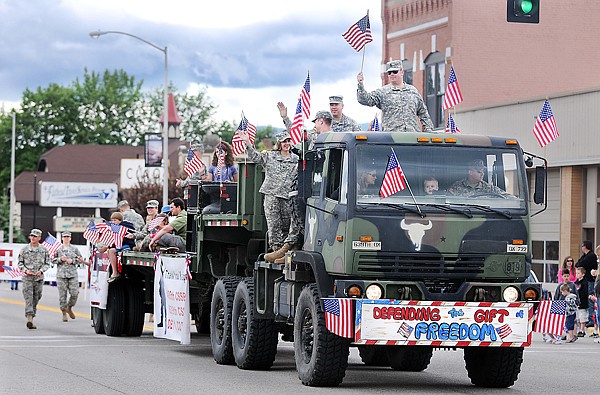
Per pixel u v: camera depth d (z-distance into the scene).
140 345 28.22
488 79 50.19
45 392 18.19
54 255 36.00
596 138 40.16
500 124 45.16
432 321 18.16
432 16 51.38
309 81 21.19
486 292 18.53
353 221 18.19
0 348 26.88
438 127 50.84
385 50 54.97
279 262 20.91
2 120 170.75
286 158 21.84
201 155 27.91
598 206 40.81
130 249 30.78
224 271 25.23
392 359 23.08
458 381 20.86
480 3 50.06
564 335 32.12
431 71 51.75
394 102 20.45
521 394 18.72
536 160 42.91
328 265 18.81
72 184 121.50
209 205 24.97
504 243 18.61
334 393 18.27
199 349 27.12
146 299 30.67
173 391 18.39
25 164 169.50
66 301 38.31
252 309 21.92
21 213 145.38
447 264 18.41
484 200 18.70
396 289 18.23
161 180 93.31
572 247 41.50
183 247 28.03
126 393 18.11
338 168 18.81
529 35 50.53
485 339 18.30
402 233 18.27
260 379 20.39
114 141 175.88
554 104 42.12
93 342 29.06
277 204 21.70
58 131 172.75
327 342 18.70
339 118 21.89
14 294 58.91
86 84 177.25
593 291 33.78
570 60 50.94
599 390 19.44
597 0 50.84
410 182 18.55
